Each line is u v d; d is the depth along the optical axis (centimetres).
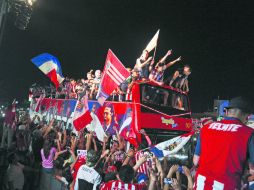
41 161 866
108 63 877
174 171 462
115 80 866
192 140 937
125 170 415
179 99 1118
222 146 303
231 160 296
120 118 1012
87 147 855
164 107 1041
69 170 696
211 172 303
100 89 886
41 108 1905
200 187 306
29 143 1141
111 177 504
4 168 893
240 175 296
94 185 481
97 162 500
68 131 1318
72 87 1535
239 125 309
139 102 968
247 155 298
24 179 844
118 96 1057
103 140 963
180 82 1214
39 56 1032
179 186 451
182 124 1087
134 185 409
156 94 1041
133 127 952
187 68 1232
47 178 766
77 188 489
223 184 294
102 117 1107
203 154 316
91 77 1421
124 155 788
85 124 973
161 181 478
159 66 1242
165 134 1016
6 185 776
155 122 996
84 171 489
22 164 839
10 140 1377
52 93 1781
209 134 319
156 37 1204
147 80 1052
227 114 330
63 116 1488
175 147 764
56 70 1060
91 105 1193
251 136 297
